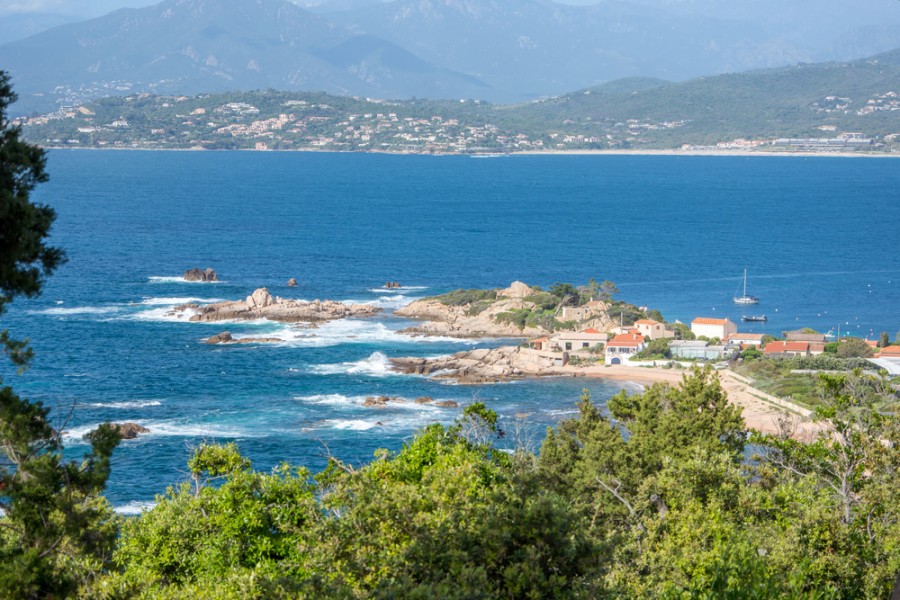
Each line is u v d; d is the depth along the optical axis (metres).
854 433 69.00
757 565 46.97
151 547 55.72
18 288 37.09
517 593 39.25
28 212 36.19
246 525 56.09
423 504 44.97
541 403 182.00
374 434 159.12
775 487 66.62
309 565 45.00
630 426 93.62
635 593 50.81
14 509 38.06
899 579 30.02
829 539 56.00
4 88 38.06
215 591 46.38
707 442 81.12
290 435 157.75
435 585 38.28
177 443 151.38
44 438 39.47
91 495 42.00
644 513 68.00
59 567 41.75
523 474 45.38
